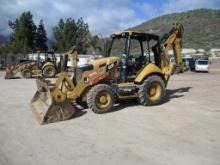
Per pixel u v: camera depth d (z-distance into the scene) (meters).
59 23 64.38
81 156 6.00
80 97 9.67
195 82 18.64
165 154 6.02
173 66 11.73
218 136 7.08
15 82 19.91
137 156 5.95
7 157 6.00
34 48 61.12
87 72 9.51
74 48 17.84
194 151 6.16
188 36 119.06
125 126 8.01
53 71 24.05
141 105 10.59
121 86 10.06
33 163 5.70
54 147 6.52
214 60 71.00
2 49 55.69
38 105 9.75
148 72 10.41
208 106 10.45
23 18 58.66
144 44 10.85
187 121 8.41
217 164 5.55
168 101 11.38
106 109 9.42
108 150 6.29
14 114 9.61
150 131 7.53
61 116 8.60
